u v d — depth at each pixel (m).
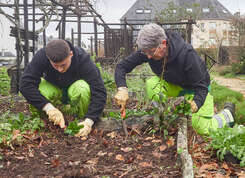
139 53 3.33
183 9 10.42
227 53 20.12
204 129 3.44
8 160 2.37
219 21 33.97
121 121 3.32
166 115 3.12
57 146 2.76
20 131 2.98
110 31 12.38
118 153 2.60
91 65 3.35
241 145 2.58
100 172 2.17
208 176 2.21
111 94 4.84
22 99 5.31
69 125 2.97
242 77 16.31
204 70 3.30
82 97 3.37
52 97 3.26
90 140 2.95
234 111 4.25
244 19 19.95
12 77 6.32
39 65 3.20
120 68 3.38
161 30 2.87
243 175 2.25
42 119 3.34
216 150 2.70
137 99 5.10
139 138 3.04
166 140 2.91
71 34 13.05
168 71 3.19
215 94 6.46
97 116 3.25
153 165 2.29
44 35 9.98
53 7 8.10
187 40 8.56
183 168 2.04
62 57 2.87
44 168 2.23
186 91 3.54
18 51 6.31
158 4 19.34
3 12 6.00
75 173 2.06
